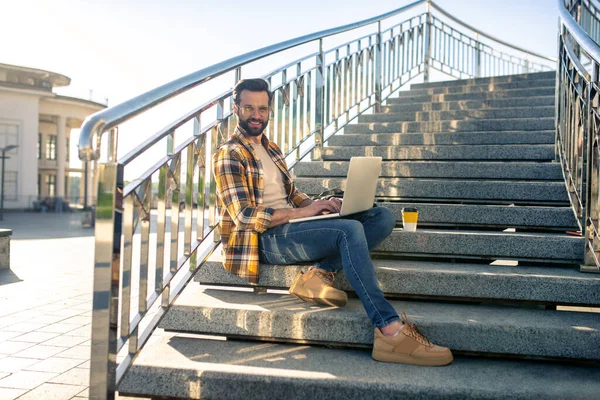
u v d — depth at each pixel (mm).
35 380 2742
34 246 10359
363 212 2861
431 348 2266
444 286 2729
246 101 2844
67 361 3061
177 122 2625
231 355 2373
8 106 36156
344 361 2309
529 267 2977
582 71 3049
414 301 2818
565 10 3680
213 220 3139
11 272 6664
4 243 6961
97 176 1994
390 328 2301
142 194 2334
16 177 36625
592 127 2844
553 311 2619
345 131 5652
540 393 1967
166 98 2439
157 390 2203
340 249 2520
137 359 2303
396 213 3629
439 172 4211
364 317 2447
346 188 2633
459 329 2367
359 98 5941
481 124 5133
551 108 5285
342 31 5086
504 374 2172
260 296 2859
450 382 2062
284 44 3920
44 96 37719
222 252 3004
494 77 7043
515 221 3404
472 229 3570
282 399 2105
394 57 7039
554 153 4285
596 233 2793
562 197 3633
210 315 2586
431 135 4941
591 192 2811
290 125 4301
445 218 3527
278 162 3123
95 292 1980
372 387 2043
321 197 3127
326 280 2641
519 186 3725
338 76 5320
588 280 2574
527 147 4355
